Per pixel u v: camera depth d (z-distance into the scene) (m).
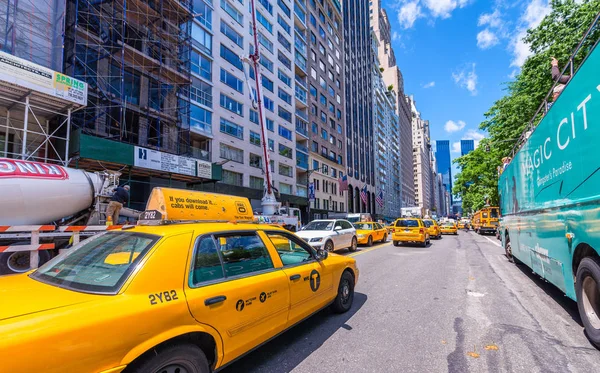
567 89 4.20
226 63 32.31
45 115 14.87
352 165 67.69
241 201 7.88
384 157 97.69
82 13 18.09
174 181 23.47
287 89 43.56
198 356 2.48
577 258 4.11
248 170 34.47
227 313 2.77
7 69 11.35
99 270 2.54
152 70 23.06
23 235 6.73
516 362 3.42
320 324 4.57
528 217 6.76
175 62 25.14
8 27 14.13
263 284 3.23
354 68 73.88
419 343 3.93
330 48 60.34
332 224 13.23
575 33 14.58
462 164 41.81
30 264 6.78
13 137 14.28
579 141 3.83
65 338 1.84
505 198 10.31
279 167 40.50
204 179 22.44
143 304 2.24
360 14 81.62
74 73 16.89
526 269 9.24
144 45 22.33
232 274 3.06
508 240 10.62
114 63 20.30
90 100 18.31
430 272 8.76
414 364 3.39
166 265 2.54
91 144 14.88
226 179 31.48
